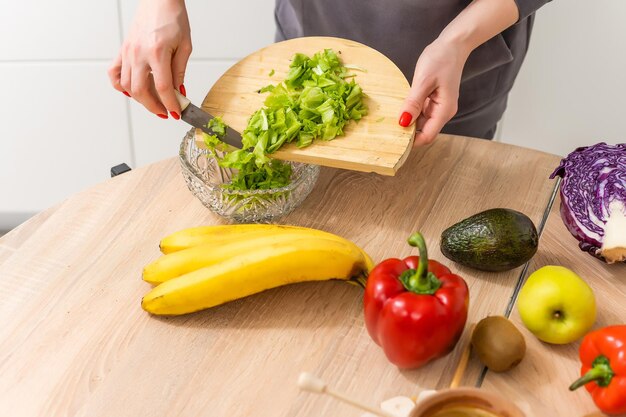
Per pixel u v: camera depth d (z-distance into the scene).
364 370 0.98
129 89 1.21
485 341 0.94
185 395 0.95
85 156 2.09
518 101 1.90
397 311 0.92
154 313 1.03
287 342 1.01
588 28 1.75
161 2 1.18
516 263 1.06
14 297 1.06
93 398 0.94
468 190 1.23
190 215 1.19
